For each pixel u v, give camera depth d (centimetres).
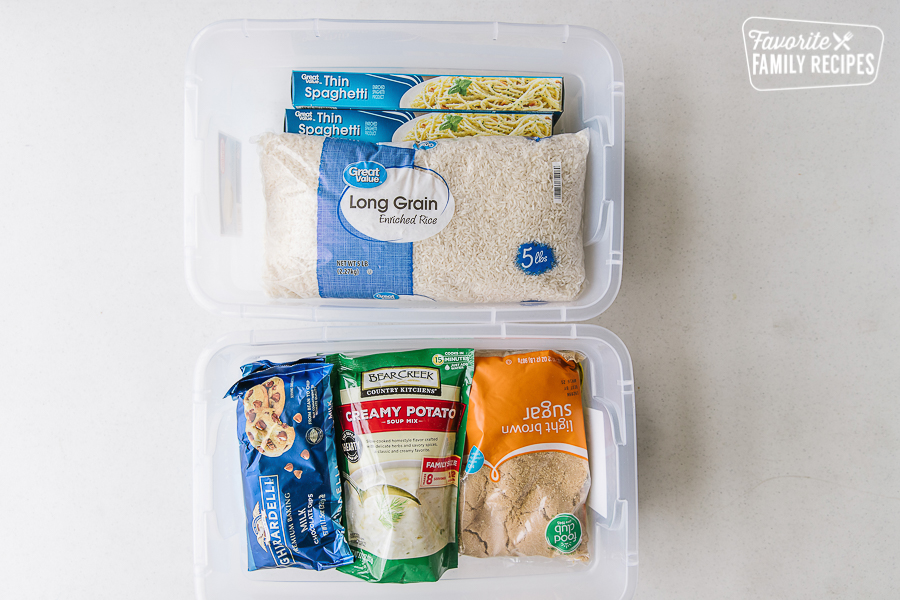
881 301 94
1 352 91
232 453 82
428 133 80
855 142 94
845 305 94
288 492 75
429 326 82
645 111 93
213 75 80
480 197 75
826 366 93
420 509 76
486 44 82
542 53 84
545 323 88
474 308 80
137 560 91
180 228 92
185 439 91
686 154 93
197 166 76
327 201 73
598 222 79
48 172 91
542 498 78
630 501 78
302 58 84
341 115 80
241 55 83
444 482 79
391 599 82
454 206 75
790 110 94
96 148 91
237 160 83
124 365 91
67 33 91
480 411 79
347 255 74
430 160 75
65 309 91
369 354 82
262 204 83
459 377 81
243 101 84
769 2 94
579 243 78
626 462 79
